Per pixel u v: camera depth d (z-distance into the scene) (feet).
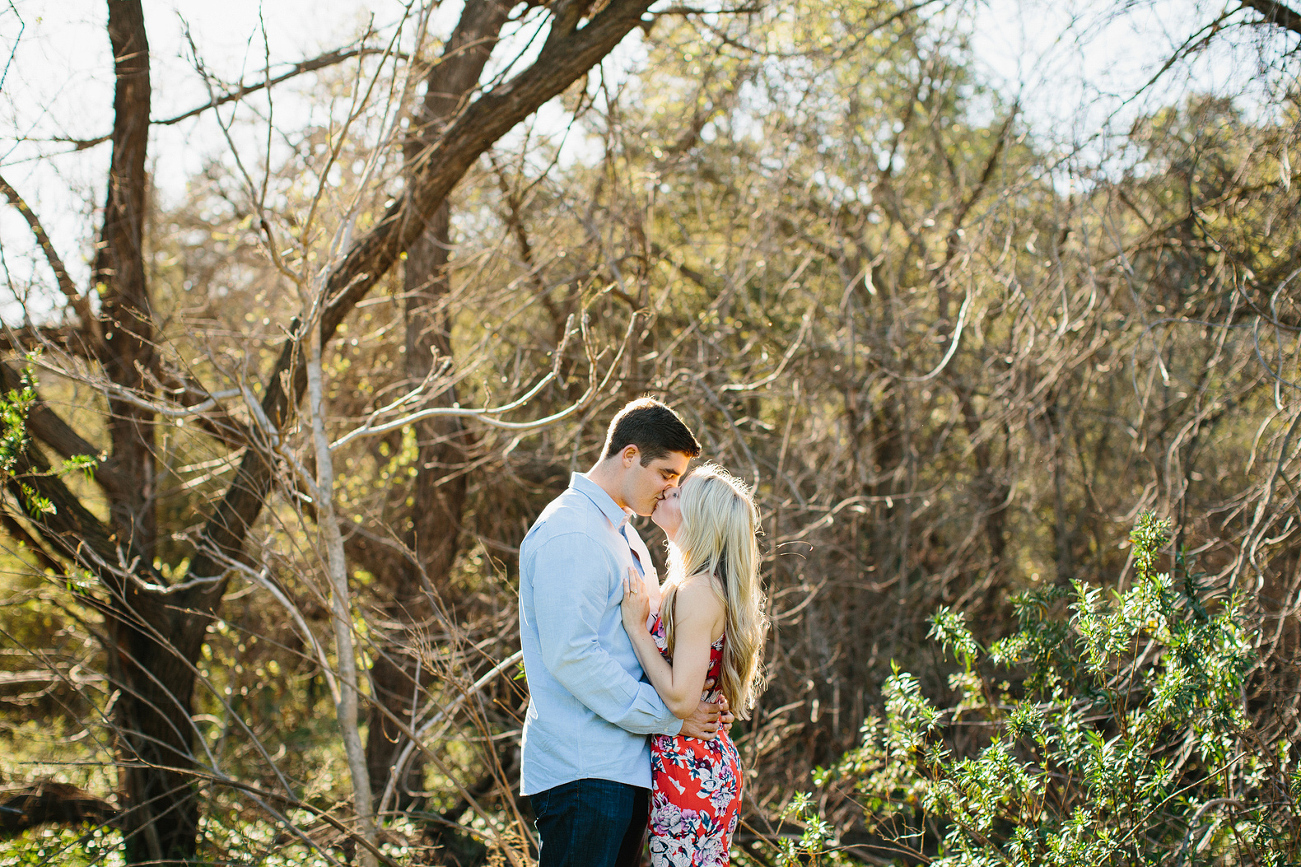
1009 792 10.66
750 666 8.32
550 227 23.11
